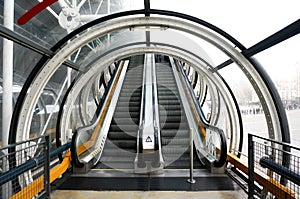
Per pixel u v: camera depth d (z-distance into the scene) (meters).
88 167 4.62
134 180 4.17
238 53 3.35
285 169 2.30
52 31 4.94
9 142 3.14
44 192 3.11
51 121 5.58
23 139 3.14
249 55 3.26
